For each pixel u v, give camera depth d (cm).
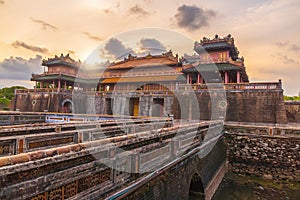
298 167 1627
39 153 329
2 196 274
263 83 2598
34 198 316
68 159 368
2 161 281
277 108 2459
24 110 4325
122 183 506
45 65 4750
